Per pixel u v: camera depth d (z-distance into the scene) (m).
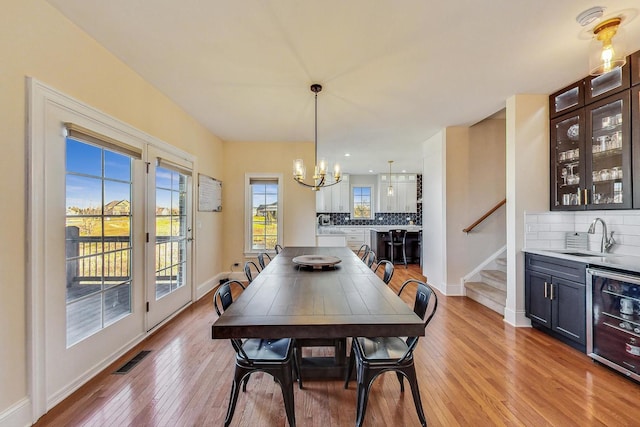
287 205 5.31
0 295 1.58
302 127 4.43
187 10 1.89
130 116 2.66
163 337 2.94
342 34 2.13
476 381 2.16
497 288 4.09
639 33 2.12
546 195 3.24
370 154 6.37
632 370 2.12
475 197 4.51
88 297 2.22
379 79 2.84
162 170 3.29
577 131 2.96
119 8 1.87
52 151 1.88
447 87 3.03
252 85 2.98
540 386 2.10
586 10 1.88
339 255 3.50
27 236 1.72
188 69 2.66
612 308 2.27
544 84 2.97
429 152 5.11
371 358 1.67
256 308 1.63
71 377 2.02
